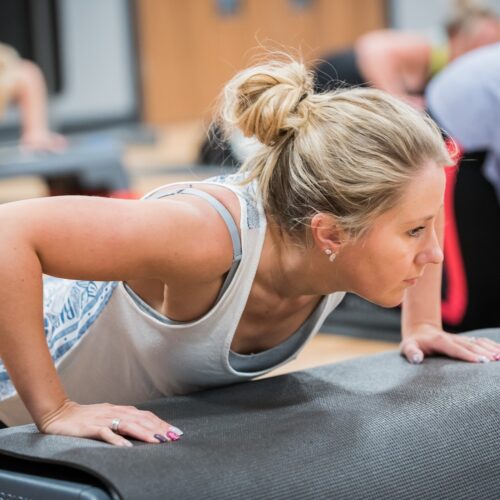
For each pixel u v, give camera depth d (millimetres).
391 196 1840
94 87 12320
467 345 2305
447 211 3705
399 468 1792
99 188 5500
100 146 5828
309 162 1891
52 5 7203
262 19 12820
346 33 13312
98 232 1787
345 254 1910
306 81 1983
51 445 1763
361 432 1837
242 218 1944
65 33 11945
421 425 1884
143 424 1830
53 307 2242
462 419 1925
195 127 12344
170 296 1972
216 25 12781
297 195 1910
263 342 2180
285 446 1770
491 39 4449
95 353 2221
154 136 10688
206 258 1879
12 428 1957
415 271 1938
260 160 2012
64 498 1656
